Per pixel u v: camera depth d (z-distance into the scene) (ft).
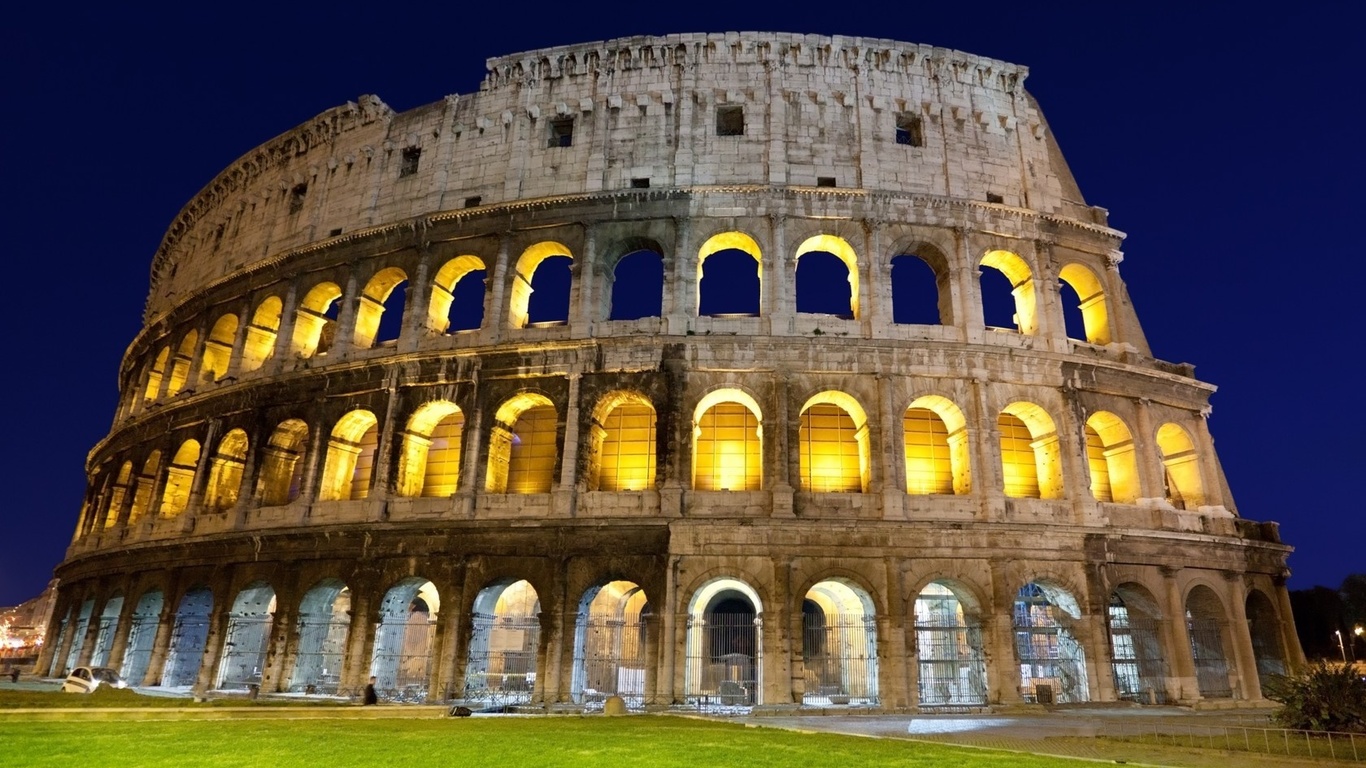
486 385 166.71
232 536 172.76
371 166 200.44
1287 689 109.19
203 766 64.44
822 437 169.07
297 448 192.44
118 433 227.81
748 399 161.17
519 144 186.39
